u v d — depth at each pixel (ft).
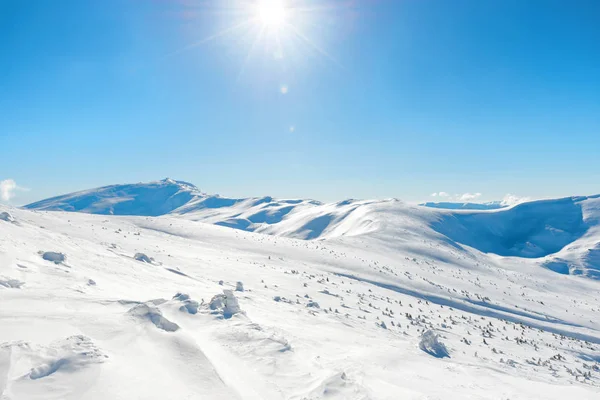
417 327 71.31
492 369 39.83
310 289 102.89
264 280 108.78
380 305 98.22
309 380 21.59
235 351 24.86
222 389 18.20
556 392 31.12
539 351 67.97
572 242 560.61
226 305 36.99
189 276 89.92
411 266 237.25
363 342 41.52
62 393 15.30
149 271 78.59
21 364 16.93
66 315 26.76
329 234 608.19
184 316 33.30
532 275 341.41
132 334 23.97
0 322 23.25
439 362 37.45
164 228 252.83
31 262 49.49
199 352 22.56
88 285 45.06
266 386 19.77
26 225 91.76
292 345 29.94
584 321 174.70
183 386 17.79
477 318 112.27
